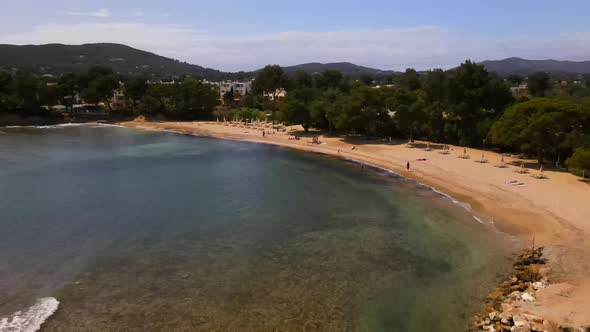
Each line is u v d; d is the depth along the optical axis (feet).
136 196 174.50
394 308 88.28
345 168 231.30
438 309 87.30
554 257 106.83
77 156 265.34
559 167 204.23
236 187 191.42
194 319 84.23
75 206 159.02
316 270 106.42
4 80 433.07
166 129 415.44
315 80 506.89
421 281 99.86
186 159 262.06
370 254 116.37
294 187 191.42
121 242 124.26
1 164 233.35
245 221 144.56
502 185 176.55
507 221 138.21
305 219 146.92
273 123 426.10
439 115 288.51
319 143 307.78
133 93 501.15
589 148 179.83
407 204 162.81
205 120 483.10
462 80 282.97
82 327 81.05
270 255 115.96
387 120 305.94
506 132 207.31
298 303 90.48
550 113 191.11
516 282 95.81
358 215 150.92
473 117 279.69
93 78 495.41
